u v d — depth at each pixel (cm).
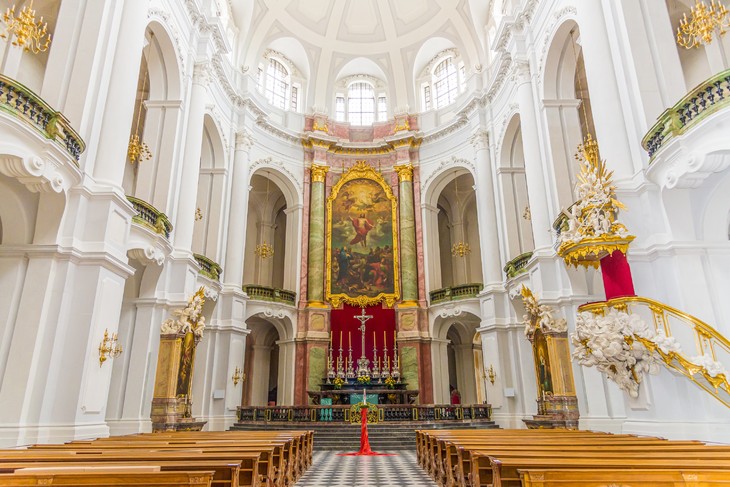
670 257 708
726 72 595
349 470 801
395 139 1980
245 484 427
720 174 675
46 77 782
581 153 1056
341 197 1986
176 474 288
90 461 372
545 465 315
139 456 389
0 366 659
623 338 668
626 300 684
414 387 1705
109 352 764
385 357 1723
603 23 882
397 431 1266
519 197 1563
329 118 2069
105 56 835
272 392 2039
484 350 1531
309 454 862
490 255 1572
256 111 1781
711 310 669
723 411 622
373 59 2117
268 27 1908
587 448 449
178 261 1160
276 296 1744
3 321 673
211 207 1539
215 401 1407
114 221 794
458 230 2131
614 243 706
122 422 968
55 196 710
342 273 1898
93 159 792
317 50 2078
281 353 1792
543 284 1109
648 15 819
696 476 292
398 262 1898
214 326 1438
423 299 1820
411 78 2089
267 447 513
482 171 1669
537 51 1276
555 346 1025
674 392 661
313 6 2003
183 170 1242
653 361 668
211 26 1373
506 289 1460
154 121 1198
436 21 1978
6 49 945
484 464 439
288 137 1948
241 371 1515
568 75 1226
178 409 1066
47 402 671
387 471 786
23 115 618
